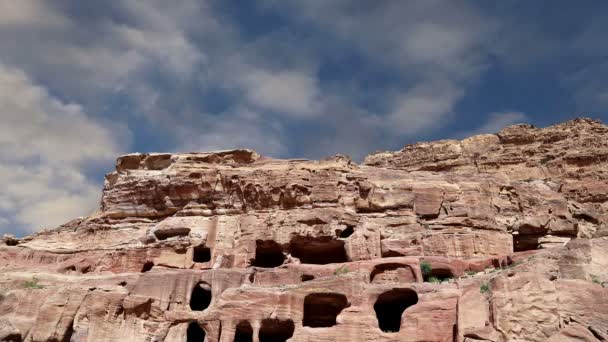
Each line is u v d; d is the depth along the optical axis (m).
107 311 44.94
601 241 41.34
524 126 82.38
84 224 63.81
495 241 54.06
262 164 62.62
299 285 44.00
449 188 59.53
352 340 39.56
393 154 90.81
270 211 57.47
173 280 49.25
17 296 47.19
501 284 36.91
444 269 48.31
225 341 42.31
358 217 56.44
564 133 78.44
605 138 76.69
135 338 44.62
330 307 44.12
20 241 64.69
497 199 59.66
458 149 84.81
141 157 66.88
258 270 50.28
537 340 34.62
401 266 47.62
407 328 38.56
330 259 55.59
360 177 59.31
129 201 63.28
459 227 54.94
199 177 61.72
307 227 54.50
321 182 58.12
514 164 77.06
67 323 44.31
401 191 58.84
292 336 41.66
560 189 69.06
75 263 57.31
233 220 58.19
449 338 37.16
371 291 42.09
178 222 59.00
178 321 45.88
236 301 43.94
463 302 37.59
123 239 60.50
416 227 55.56
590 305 35.56
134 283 50.34
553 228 57.69
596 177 70.62
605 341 33.78
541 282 36.62
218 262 53.66
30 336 44.41
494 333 35.16
